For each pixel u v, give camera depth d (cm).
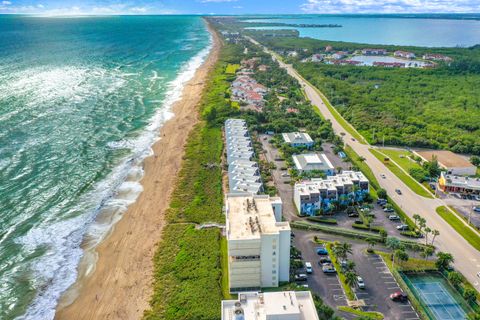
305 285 12512
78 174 19688
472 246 14575
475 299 11825
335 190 16712
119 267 13575
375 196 17950
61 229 15550
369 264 13550
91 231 15488
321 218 16262
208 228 15400
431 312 11544
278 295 9931
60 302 12162
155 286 12619
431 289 12450
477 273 13125
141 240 14962
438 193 18475
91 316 11606
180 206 17062
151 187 18775
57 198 17588
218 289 12269
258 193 16625
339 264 13525
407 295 12025
